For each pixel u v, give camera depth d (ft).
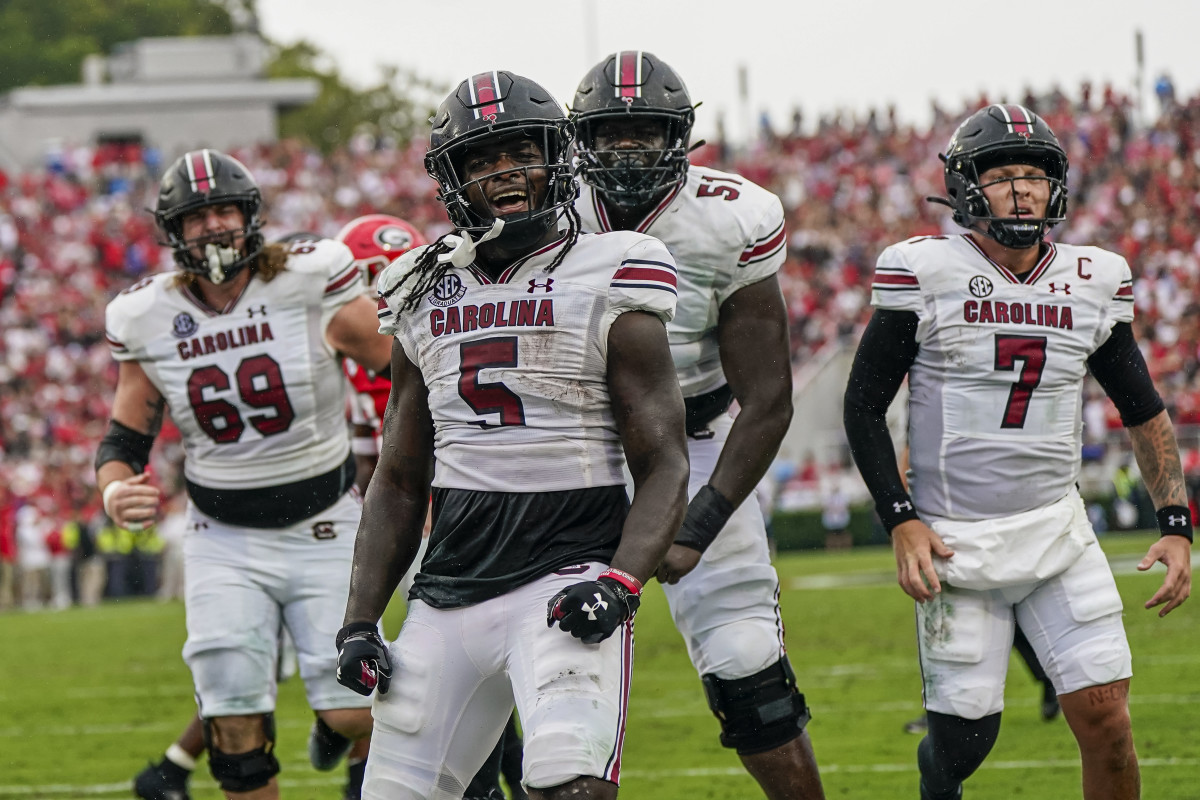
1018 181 48.65
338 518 56.85
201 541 56.03
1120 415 51.37
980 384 49.52
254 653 54.24
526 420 37.24
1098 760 48.21
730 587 50.06
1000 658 49.37
